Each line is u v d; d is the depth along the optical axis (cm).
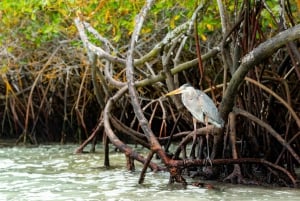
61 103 2608
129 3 1634
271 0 1451
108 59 1509
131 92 1296
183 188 1269
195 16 1398
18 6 1783
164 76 1469
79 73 2475
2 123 2664
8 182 1374
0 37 2158
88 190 1257
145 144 1653
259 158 1403
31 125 2623
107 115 1628
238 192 1227
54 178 1432
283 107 1517
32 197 1182
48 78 2473
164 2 1616
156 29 1903
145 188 1272
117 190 1251
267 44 1108
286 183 1310
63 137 2502
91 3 1628
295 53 1304
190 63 1450
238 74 1178
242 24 1337
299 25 1054
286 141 1368
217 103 1445
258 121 1354
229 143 1368
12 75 2520
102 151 2109
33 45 2320
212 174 1385
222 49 1347
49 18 2052
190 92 1210
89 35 1753
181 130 1938
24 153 2088
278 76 1501
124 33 1980
